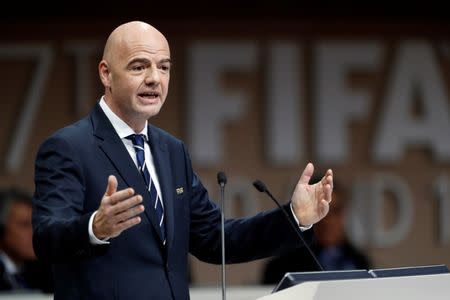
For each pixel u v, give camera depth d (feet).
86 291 23.57
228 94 67.00
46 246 22.24
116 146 24.67
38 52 66.39
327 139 67.05
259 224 25.90
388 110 67.77
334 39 68.74
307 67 68.03
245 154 67.21
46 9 66.85
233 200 66.95
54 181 23.68
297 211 25.25
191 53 66.80
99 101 25.49
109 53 24.79
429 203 68.49
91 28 67.15
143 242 24.08
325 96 67.26
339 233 50.57
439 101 68.18
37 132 66.28
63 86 66.64
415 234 68.28
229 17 68.08
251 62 67.41
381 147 67.56
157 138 25.76
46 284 47.75
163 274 24.29
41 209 23.25
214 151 66.18
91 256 21.84
